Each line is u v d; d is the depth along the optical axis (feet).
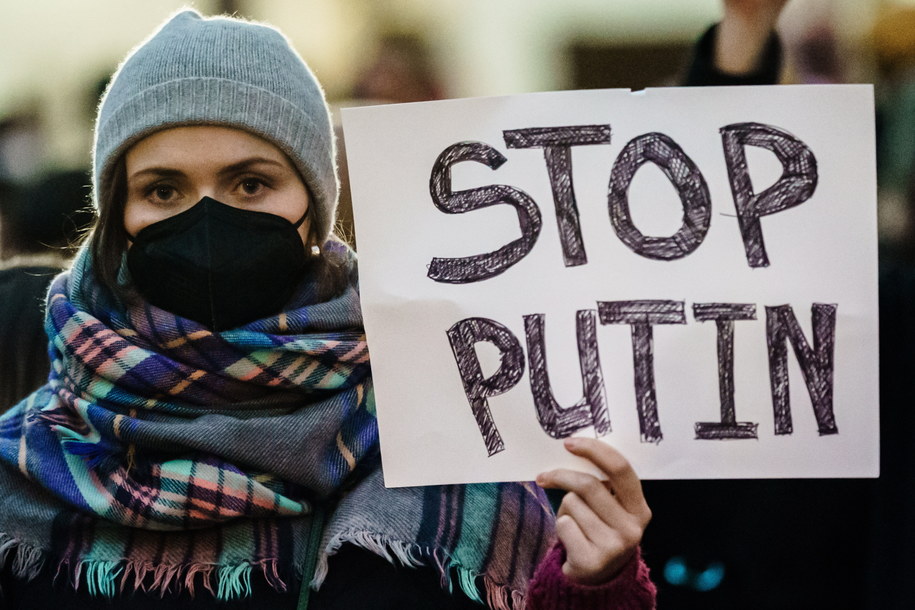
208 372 8.53
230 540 8.34
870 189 7.82
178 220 8.32
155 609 8.20
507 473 7.93
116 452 8.46
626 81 23.32
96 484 8.38
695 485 10.35
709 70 10.84
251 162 8.37
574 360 7.91
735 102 7.87
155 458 8.50
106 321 8.77
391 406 8.00
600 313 7.90
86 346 8.57
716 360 7.85
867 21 15.75
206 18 8.86
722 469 7.84
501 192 7.96
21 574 8.29
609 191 7.91
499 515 8.59
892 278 10.06
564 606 7.67
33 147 22.67
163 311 8.59
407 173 8.00
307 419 8.51
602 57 23.48
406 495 8.46
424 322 7.98
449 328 7.98
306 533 8.45
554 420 7.90
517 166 7.97
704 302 7.85
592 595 7.61
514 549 8.55
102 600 8.24
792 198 7.84
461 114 7.98
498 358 7.95
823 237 7.82
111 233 8.68
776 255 7.84
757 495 10.15
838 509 10.01
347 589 8.27
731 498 10.23
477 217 7.97
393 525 8.25
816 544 10.04
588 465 7.84
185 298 8.48
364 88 22.31
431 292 7.98
